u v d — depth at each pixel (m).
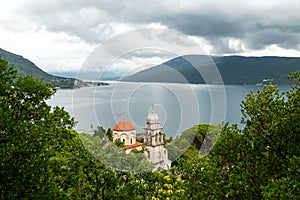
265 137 6.99
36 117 7.11
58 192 6.72
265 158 6.76
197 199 6.85
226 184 6.66
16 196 5.78
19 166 5.76
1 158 5.72
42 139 6.32
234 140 7.11
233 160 7.10
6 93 6.80
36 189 5.98
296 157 5.76
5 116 5.96
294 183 5.19
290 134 6.71
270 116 7.04
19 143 5.88
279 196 5.04
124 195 7.23
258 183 6.50
